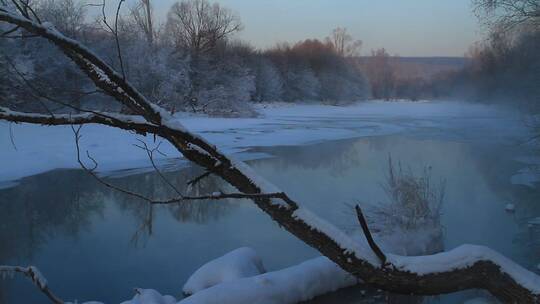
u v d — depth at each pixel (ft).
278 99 210.38
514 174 47.24
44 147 58.34
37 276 7.39
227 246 27.89
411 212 26.76
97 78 6.88
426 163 55.77
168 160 57.67
